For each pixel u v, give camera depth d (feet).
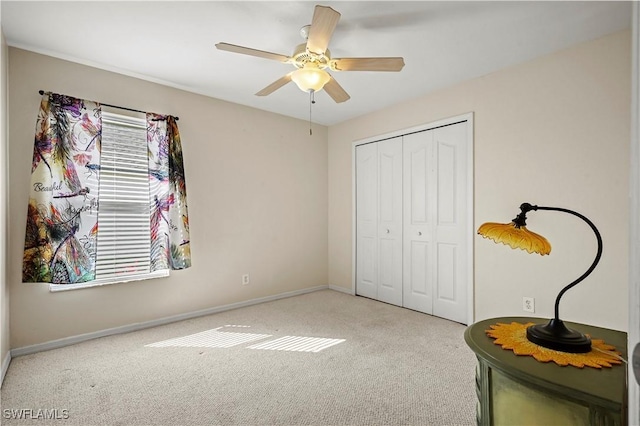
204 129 11.70
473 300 10.39
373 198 13.84
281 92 11.57
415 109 12.14
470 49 8.61
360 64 7.25
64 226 8.63
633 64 2.34
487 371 4.02
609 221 7.91
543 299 8.95
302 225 14.73
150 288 10.44
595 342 4.19
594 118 8.12
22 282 8.22
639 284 2.07
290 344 9.09
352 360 8.11
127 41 8.16
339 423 5.74
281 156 13.98
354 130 14.55
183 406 6.21
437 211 11.56
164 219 10.43
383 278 13.47
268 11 6.98
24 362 7.92
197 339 9.43
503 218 9.71
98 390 6.73
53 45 8.31
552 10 6.97
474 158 10.40
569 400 3.32
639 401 2.01
